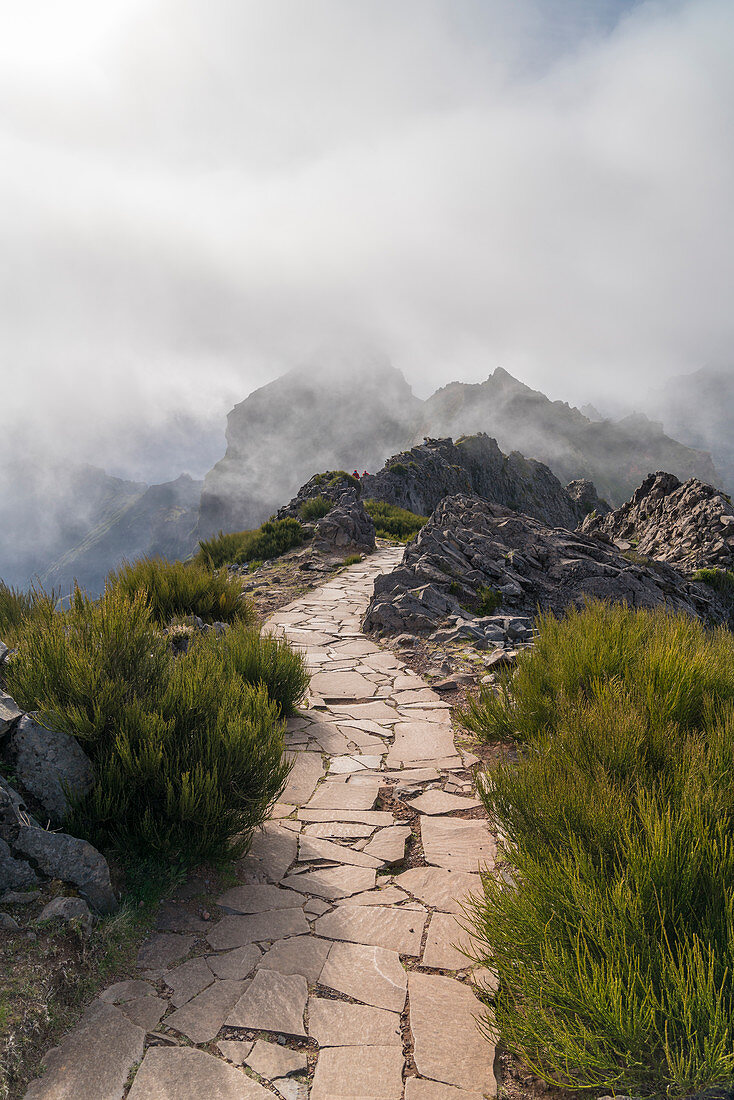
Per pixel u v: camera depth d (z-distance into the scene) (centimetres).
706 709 505
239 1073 254
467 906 376
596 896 281
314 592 1473
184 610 1014
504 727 623
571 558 1422
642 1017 235
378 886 397
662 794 358
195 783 404
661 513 2886
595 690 551
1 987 271
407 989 307
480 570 1329
